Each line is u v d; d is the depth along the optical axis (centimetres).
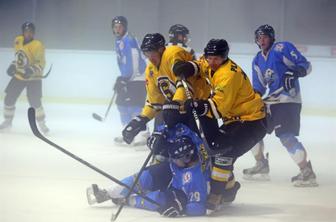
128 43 2405
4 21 3931
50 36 3938
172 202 1275
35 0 3919
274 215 1338
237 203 1452
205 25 3816
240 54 3784
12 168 1839
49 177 1709
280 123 1698
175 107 1266
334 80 3669
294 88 1692
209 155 1295
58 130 2806
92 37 3900
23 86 2650
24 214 1284
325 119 3541
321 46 3688
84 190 1540
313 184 1680
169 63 1332
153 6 3834
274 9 3747
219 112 1245
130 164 1978
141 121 1398
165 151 1314
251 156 2255
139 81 2430
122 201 1263
